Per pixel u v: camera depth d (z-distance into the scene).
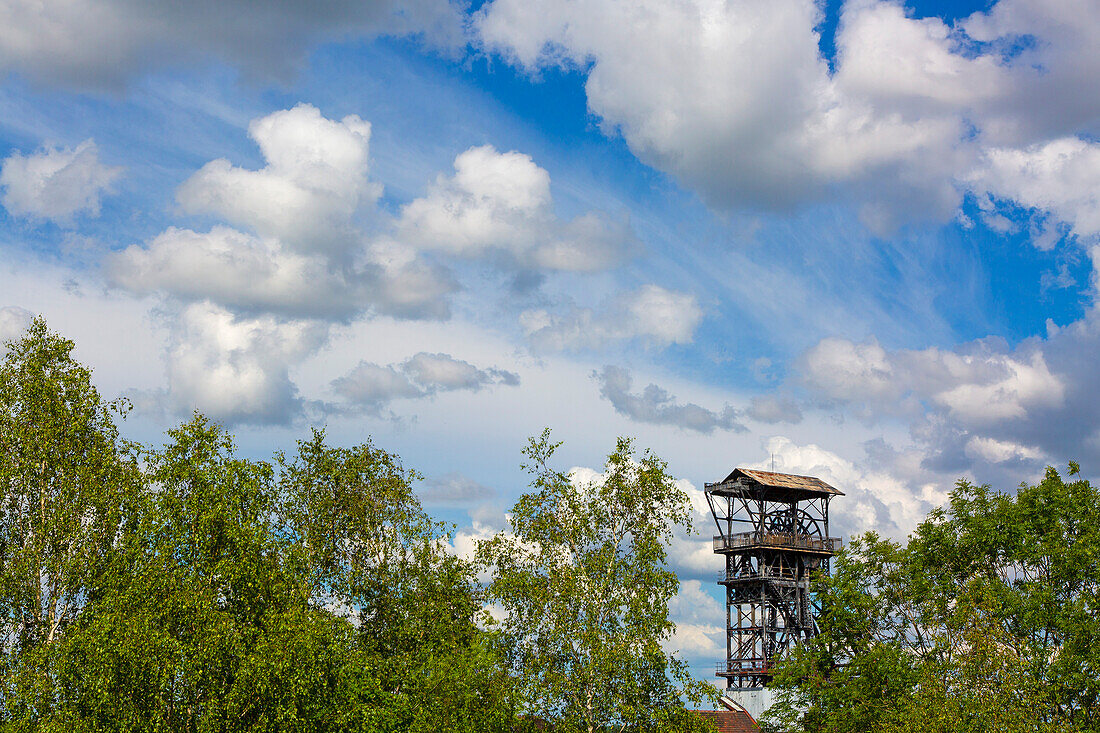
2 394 54.72
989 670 49.31
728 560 98.31
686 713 47.34
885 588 62.38
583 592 48.91
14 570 50.66
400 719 47.81
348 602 55.38
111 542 53.12
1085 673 50.81
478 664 47.56
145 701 44.12
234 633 45.75
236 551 50.69
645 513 51.00
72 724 43.81
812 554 97.25
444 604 56.09
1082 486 60.81
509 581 49.69
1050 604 55.09
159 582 47.69
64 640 46.72
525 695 46.84
